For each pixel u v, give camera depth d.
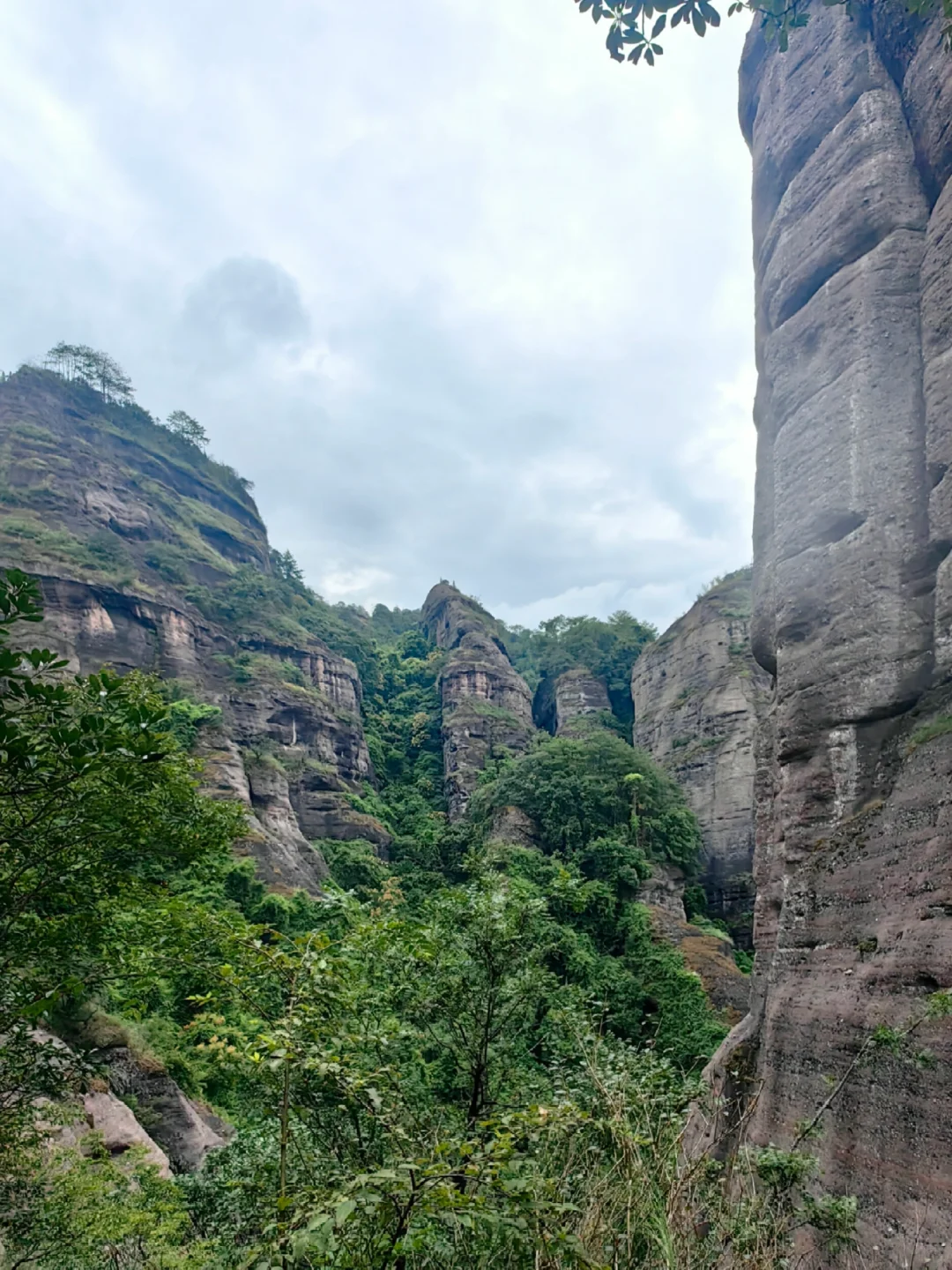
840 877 9.32
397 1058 6.70
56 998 4.82
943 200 10.31
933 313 10.18
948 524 9.40
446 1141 3.75
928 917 7.59
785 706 11.14
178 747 8.50
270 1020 5.38
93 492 68.81
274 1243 3.51
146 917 7.57
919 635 9.55
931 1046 6.79
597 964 31.62
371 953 7.26
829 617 10.62
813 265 12.06
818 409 11.41
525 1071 7.40
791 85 13.37
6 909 6.33
